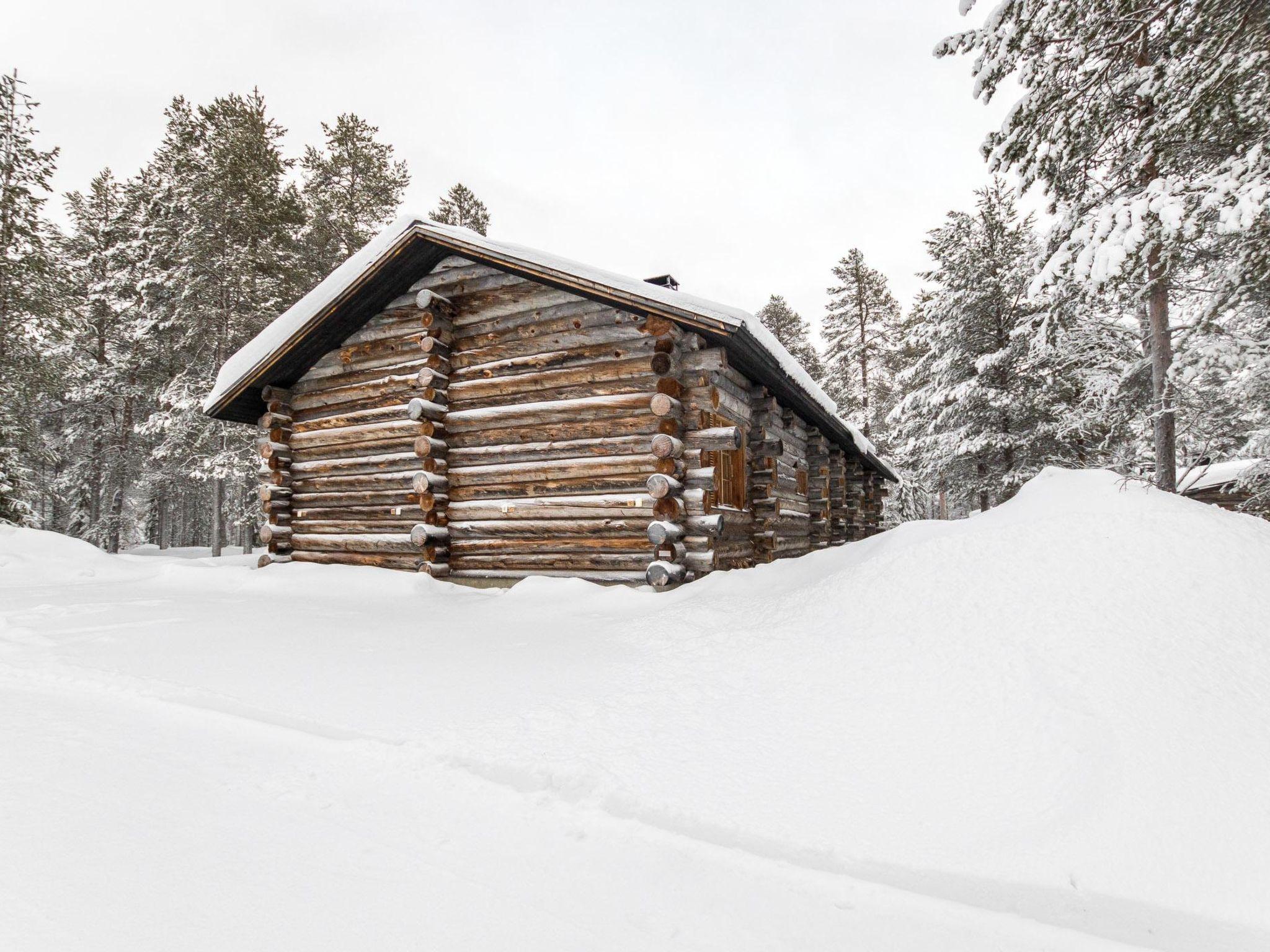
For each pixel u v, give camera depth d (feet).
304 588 29.35
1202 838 7.45
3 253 55.67
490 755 10.41
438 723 11.72
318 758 10.52
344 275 29.99
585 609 21.61
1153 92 20.75
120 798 8.95
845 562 19.83
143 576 36.94
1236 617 11.08
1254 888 6.78
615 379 26.50
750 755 10.12
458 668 15.10
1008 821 8.09
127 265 75.10
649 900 6.88
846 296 97.19
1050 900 6.94
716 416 27.07
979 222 58.34
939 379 59.52
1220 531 13.09
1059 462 53.26
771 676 12.80
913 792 8.84
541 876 7.30
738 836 8.20
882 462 58.85
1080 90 22.12
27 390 58.70
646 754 10.28
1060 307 26.61
